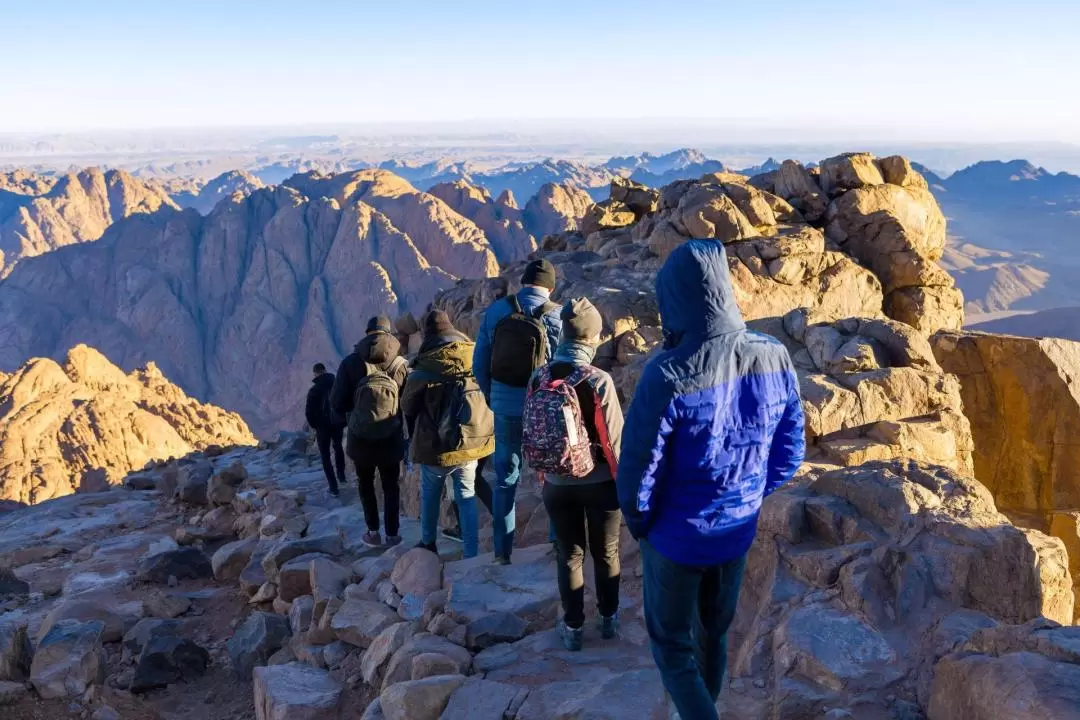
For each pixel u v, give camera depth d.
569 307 4.98
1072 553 11.59
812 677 4.18
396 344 8.48
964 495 5.05
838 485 5.37
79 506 14.70
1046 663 3.38
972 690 3.53
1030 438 12.00
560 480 4.93
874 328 9.02
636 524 3.37
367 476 8.65
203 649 7.32
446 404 7.12
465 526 7.31
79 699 6.06
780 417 3.35
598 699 4.36
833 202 13.81
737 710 4.23
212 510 13.32
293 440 17.62
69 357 94.75
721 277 3.14
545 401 4.70
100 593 9.30
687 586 3.42
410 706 4.55
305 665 6.12
